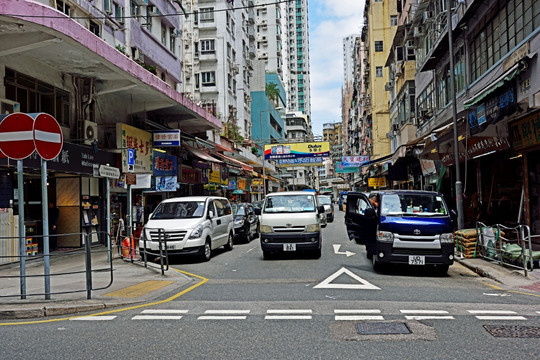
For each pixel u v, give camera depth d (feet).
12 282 29.68
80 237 47.21
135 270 35.24
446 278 30.55
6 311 20.43
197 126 80.18
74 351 15.08
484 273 31.35
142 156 57.77
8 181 37.40
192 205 43.60
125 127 52.90
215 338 16.38
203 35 133.69
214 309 21.27
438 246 30.68
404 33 90.94
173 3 78.02
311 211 41.39
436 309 20.70
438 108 65.87
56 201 47.39
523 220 41.98
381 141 154.10
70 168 42.11
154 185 61.11
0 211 35.96
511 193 49.42
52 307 21.11
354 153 298.15
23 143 22.66
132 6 62.13
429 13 67.97
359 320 18.70
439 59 63.46
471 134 45.21
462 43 53.88
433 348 14.92
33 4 31.50
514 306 21.40
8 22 31.12
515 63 37.73
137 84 49.49
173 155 69.36
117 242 43.62
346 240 57.00
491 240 36.47
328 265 36.14
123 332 17.43
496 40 44.45
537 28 34.91
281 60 282.56
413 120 85.66
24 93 40.01
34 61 40.96
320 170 461.37
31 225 42.34
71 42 35.50
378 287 26.66
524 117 38.99
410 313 19.88
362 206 40.60
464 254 38.65
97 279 30.86
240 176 121.49
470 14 49.01
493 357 13.99
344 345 15.33
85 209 48.39
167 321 19.07
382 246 31.37
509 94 37.76
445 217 32.48
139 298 24.03
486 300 22.94
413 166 91.15
